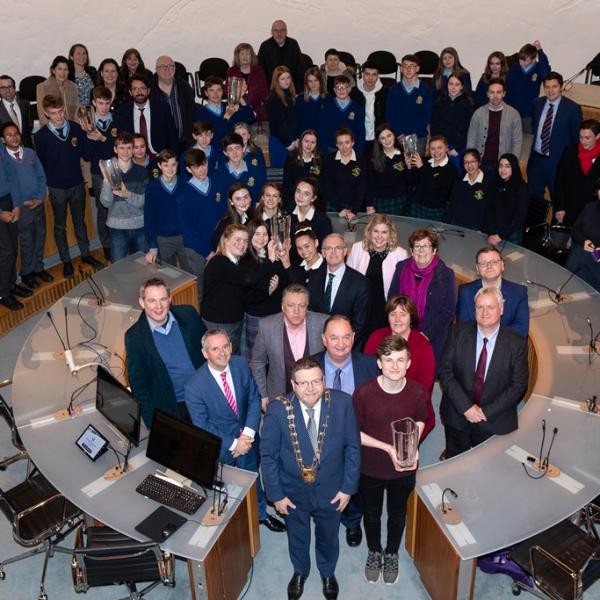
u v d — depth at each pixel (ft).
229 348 13.60
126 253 24.08
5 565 15.38
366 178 24.58
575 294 19.84
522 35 39.27
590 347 17.33
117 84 29.07
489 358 14.37
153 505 13.21
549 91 24.68
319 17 39.01
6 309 24.23
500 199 22.61
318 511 13.07
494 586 14.43
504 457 14.02
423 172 24.18
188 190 21.49
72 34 36.88
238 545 13.80
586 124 21.90
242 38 39.09
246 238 16.85
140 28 37.68
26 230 24.35
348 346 13.17
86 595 14.62
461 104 27.07
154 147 26.35
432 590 13.75
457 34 39.40
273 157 27.89
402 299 14.35
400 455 12.55
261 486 15.71
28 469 16.96
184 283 21.33
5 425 19.89
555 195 24.26
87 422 15.37
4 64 36.40
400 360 12.15
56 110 24.11
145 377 15.07
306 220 20.22
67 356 17.12
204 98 33.47
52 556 15.58
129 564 12.80
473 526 12.51
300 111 27.63
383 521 16.28
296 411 12.43
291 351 15.06
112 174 21.36
